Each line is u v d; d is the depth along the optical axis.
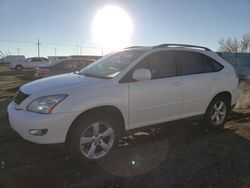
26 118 3.75
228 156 4.34
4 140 4.89
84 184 3.48
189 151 4.53
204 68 5.40
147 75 4.29
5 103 8.62
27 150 4.47
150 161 4.14
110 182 3.54
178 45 5.19
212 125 5.64
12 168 3.85
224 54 24.38
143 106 4.46
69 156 4.27
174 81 4.82
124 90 4.23
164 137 5.21
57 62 11.55
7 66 48.97
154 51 4.75
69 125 3.80
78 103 3.82
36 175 3.67
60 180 3.57
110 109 4.17
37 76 11.59
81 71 5.13
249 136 5.31
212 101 5.53
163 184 3.49
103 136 4.11
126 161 4.14
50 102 3.74
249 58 22.41
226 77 5.65
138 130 4.55
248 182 3.54
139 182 3.54
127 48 5.29
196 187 3.42
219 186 3.44
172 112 4.89
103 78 4.32
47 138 3.71
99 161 4.11
